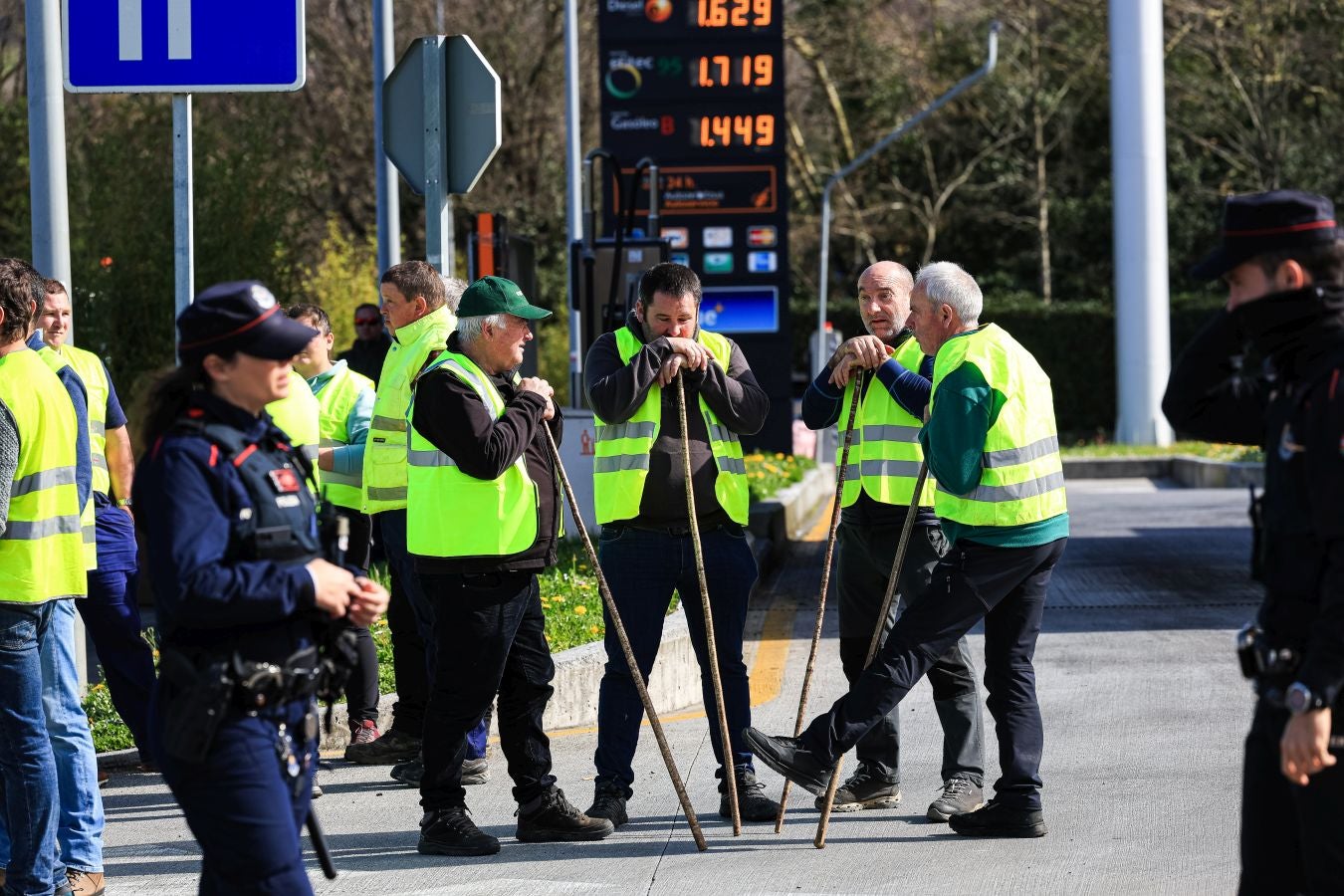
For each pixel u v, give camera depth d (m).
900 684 21.03
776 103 71.88
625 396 22.31
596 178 117.94
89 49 26.11
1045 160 153.75
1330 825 12.94
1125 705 29.91
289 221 87.38
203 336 13.72
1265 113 128.88
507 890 20.27
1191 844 21.14
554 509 21.92
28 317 19.02
